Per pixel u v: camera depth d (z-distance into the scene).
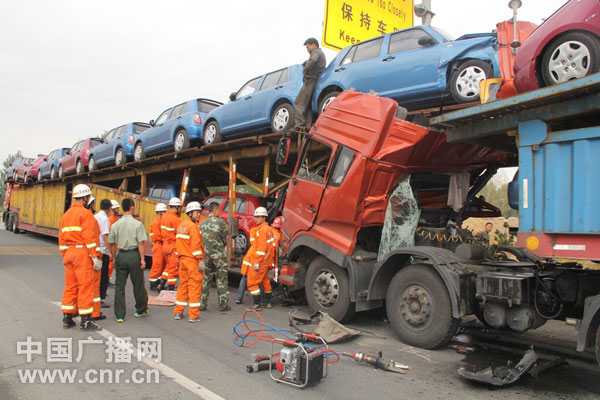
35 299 7.39
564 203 3.94
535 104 4.15
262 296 7.79
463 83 5.88
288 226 7.01
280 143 6.78
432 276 5.00
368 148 5.74
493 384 3.92
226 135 10.06
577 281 4.52
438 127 5.75
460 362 4.71
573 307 4.61
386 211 6.01
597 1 4.04
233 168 9.56
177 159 11.48
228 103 9.93
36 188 20.44
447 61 6.04
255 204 10.23
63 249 5.67
